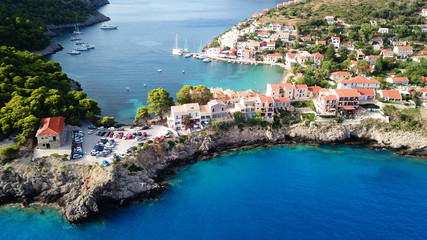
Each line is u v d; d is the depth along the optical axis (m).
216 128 158.38
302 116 171.75
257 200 124.69
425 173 142.12
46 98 157.00
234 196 126.69
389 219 115.94
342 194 128.25
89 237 106.69
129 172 125.75
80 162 127.06
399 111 171.50
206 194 127.50
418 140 158.88
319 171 142.88
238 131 162.75
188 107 158.12
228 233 109.38
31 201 120.25
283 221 114.81
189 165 145.88
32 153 131.25
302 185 133.38
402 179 137.88
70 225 111.19
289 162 149.38
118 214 116.50
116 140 147.12
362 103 179.50
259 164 147.88
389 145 161.62
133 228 110.69
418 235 109.12
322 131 165.88
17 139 134.25
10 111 143.38
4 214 114.81
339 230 111.00
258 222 114.19
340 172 142.25
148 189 125.38
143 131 157.12
